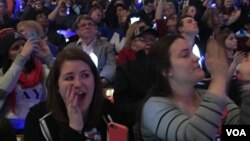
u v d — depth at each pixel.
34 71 3.16
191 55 1.67
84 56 1.76
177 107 1.66
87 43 4.97
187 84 1.67
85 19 4.96
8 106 3.07
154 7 8.09
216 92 1.48
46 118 1.80
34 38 3.19
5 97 3.03
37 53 3.23
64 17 7.87
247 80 1.65
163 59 1.68
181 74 1.65
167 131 1.56
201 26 6.65
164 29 6.07
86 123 1.79
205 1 8.40
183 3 9.77
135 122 1.87
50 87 1.80
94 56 4.88
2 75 3.19
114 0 8.90
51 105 1.80
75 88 1.70
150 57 1.77
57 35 6.22
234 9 7.80
